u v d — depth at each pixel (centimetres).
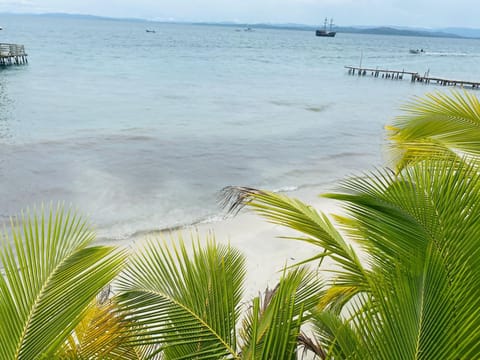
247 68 5394
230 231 933
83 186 1215
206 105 2706
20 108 2353
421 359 140
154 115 2325
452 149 317
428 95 393
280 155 1666
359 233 250
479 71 6462
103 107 2484
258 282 712
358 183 255
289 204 228
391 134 418
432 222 217
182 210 1066
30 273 190
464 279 174
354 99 3219
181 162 1505
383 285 175
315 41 16988
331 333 273
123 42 9925
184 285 196
